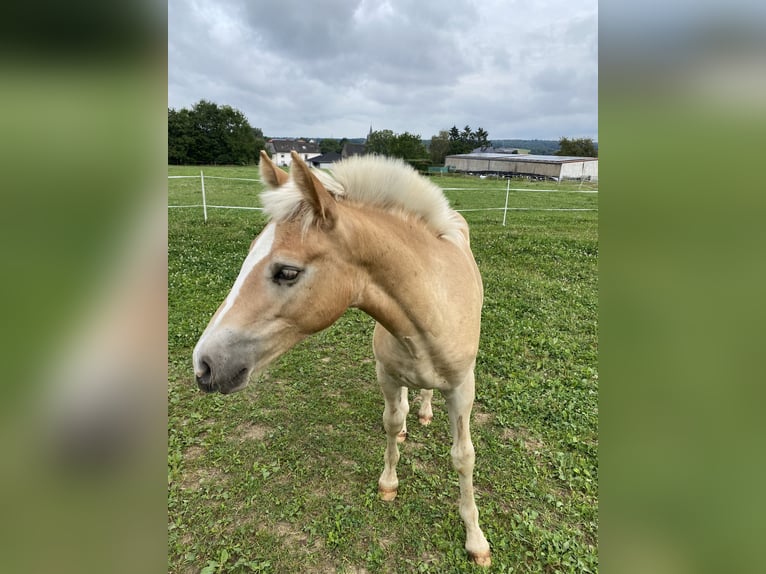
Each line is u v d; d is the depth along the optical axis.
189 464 3.45
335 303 1.92
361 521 2.96
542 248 10.41
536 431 3.81
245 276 1.81
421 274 2.12
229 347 1.74
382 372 2.63
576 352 5.18
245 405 4.21
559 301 6.85
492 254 9.79
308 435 3.81
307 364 4.97
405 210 2.29
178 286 6.95
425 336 2.21
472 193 26.27
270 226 1.84
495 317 6.16
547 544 2.79
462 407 2.57
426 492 3.21
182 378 4.57
